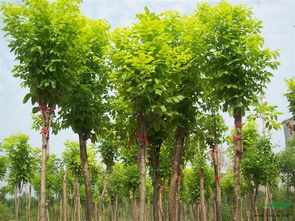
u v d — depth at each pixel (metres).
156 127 10.10
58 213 48.69
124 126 13.15
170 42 12.09
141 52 9.32
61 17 9.80
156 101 9.83
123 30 9.98
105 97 13.30
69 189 32.88
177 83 10.98
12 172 23.58
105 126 13.15
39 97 9.93
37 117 13.18
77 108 12.27
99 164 26.86
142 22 9.59
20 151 23.38
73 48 10.45
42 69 9.76
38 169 28.92
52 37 9.79
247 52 10.27
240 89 10.30
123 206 48.34
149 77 9.41
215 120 16.17
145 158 10.09
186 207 46.56
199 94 12.47
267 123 10.21
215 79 10.92
